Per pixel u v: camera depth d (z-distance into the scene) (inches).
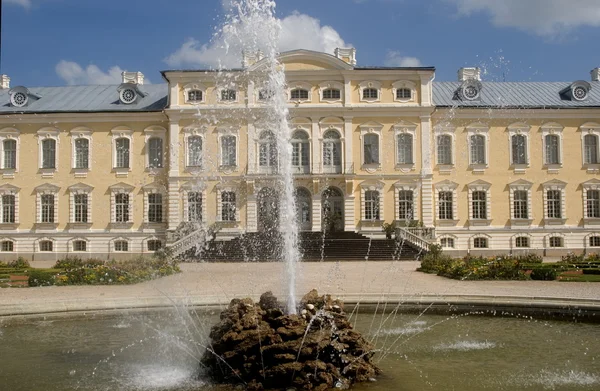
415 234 1840.6
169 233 1932.8
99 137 2030.0
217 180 1961.1
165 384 466.3
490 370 492.1
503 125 2027.6
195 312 741.9
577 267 1318.9
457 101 2069.4
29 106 2090.3
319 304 496.4
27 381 474.0
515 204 2022.6
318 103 1982.0
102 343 593.9
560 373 482.0
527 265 1330.0
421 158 1973.4
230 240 1824.6
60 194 2023.9
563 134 2032.5
